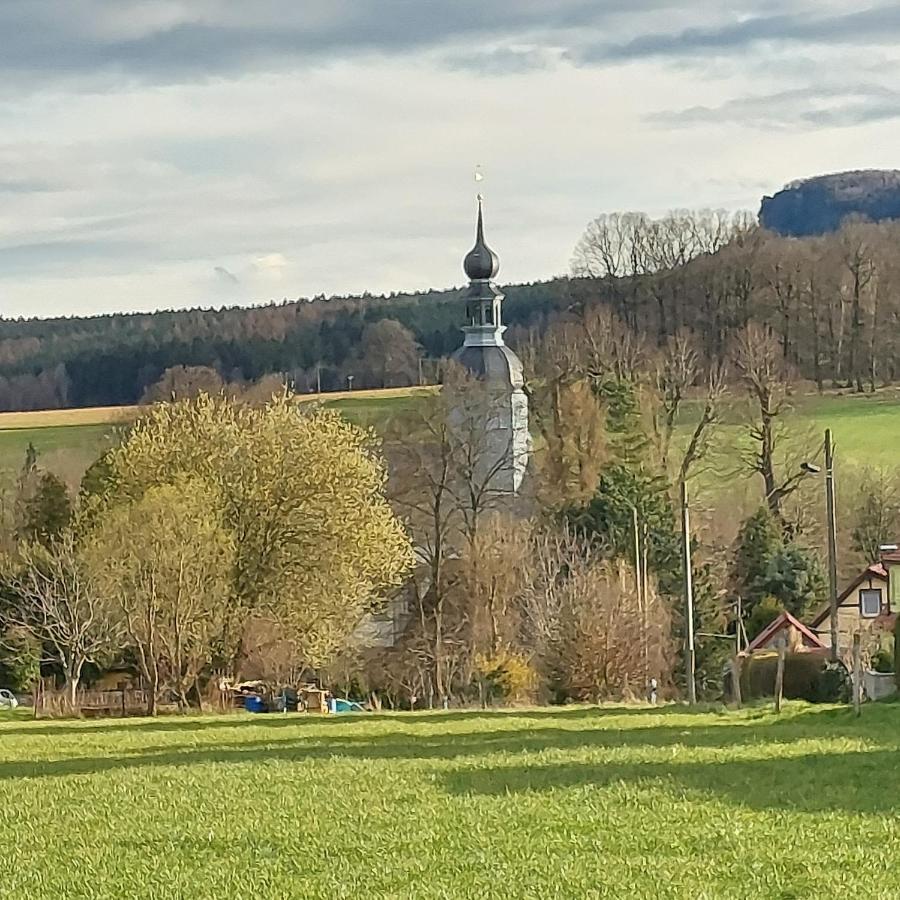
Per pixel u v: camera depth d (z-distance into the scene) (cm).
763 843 1841
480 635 6825
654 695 6084
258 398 8650
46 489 7600
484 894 1598
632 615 6197
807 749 3064
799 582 7925
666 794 2317
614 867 1712
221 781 2750
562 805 2231
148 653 5778
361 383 12225
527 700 6375
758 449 8400
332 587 6378
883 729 3541
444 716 4853
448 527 7469
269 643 6331
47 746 3872
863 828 1939
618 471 7944
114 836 2078
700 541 7906
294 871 1767
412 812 2211
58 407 12694
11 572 6912
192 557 5788
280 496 6388
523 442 9512
